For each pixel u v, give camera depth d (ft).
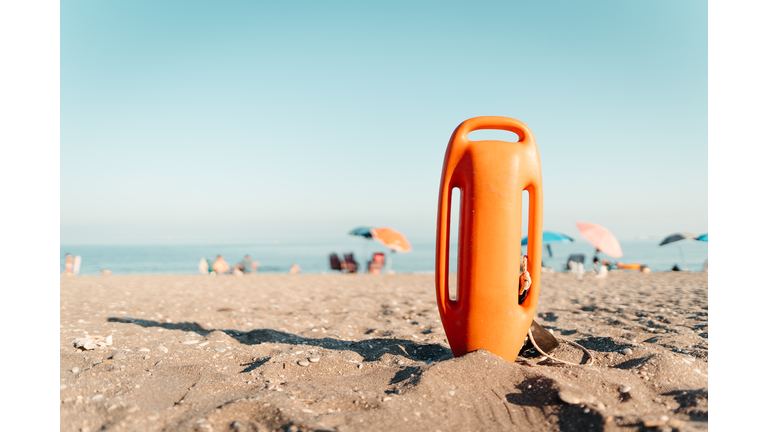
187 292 30.91
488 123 10.50
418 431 7.06
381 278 45.85
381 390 8.82
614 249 42.91
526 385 8.48
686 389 8.48
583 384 8.64
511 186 10.18
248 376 9.98
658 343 13.08
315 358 10.98
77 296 27.48
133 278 45.37
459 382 8.82
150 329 15.64
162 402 8.24
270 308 22.27
